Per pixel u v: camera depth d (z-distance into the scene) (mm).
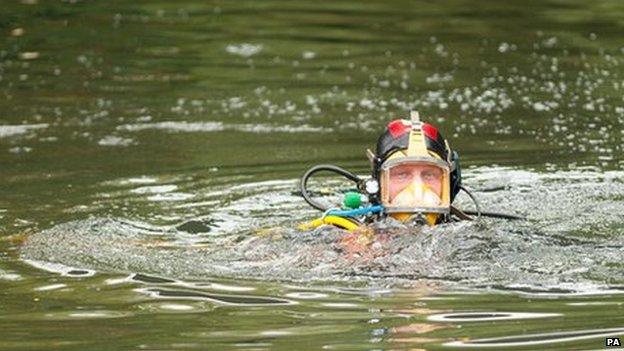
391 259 15766
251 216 18844
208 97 27797
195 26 34938
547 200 19391
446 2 38125
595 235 17422
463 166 21797
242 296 14617
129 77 29766
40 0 37875
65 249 16828
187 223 18375
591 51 31750
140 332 13367
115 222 18344
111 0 38219
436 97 27375
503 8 37281
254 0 38156
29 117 25969
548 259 15828
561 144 23281
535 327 13250
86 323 13742
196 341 13016
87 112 26422
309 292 14664
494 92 27734
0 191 20266
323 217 17109
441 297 14375
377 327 13312
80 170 21688
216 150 23219
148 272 15703
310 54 31922
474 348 12531
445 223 16891
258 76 29812
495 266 15516
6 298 14742
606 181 20594
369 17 36156
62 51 32281
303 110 26562
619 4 37594
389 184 16938
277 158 22594
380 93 27906
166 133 24688
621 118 25312
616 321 13398
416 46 32594
